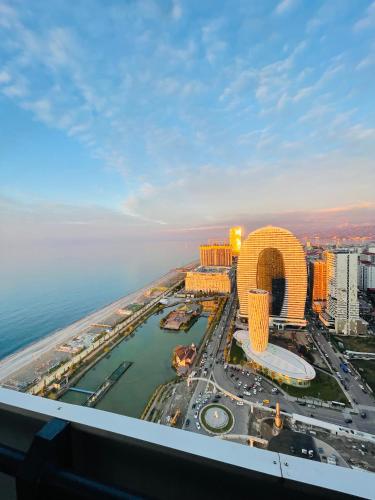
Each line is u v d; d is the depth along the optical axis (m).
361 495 1.37
